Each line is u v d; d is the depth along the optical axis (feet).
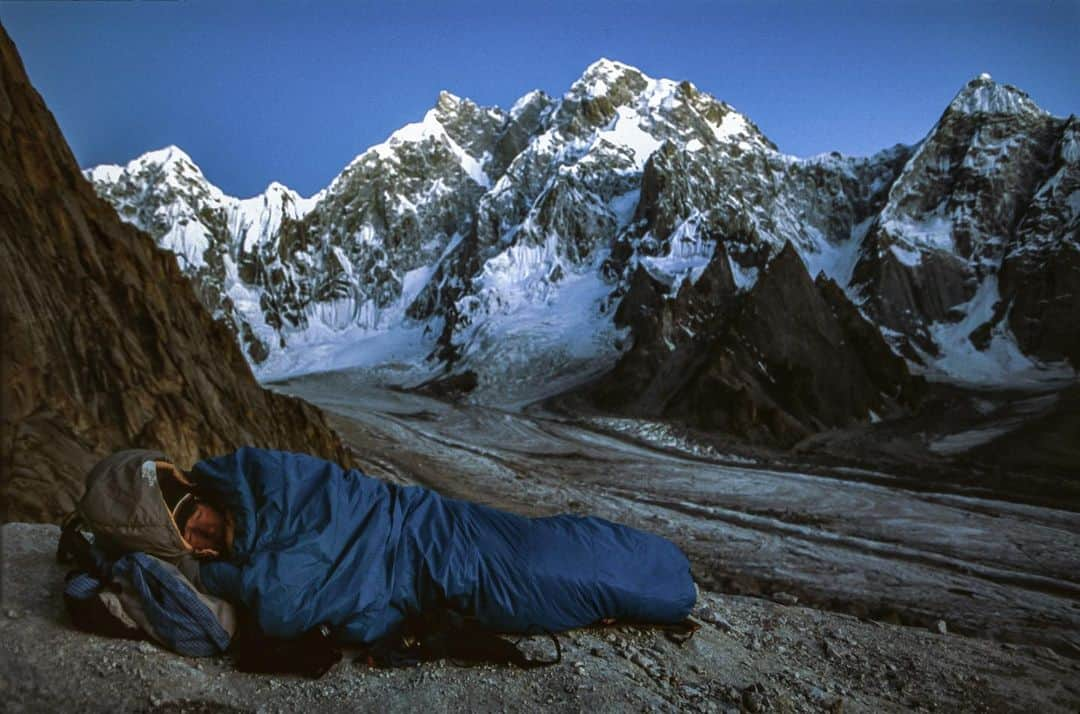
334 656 12.59
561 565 15.05
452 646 13.67
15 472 23.04
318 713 11.43
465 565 14.29
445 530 14.64
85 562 13.24
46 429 26.11
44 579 13.52
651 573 16.21
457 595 14.15
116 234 45.73
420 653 13.51
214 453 36.73
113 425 31.71
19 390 26.63
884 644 23.97
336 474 14.34
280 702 11.57
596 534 16.24
